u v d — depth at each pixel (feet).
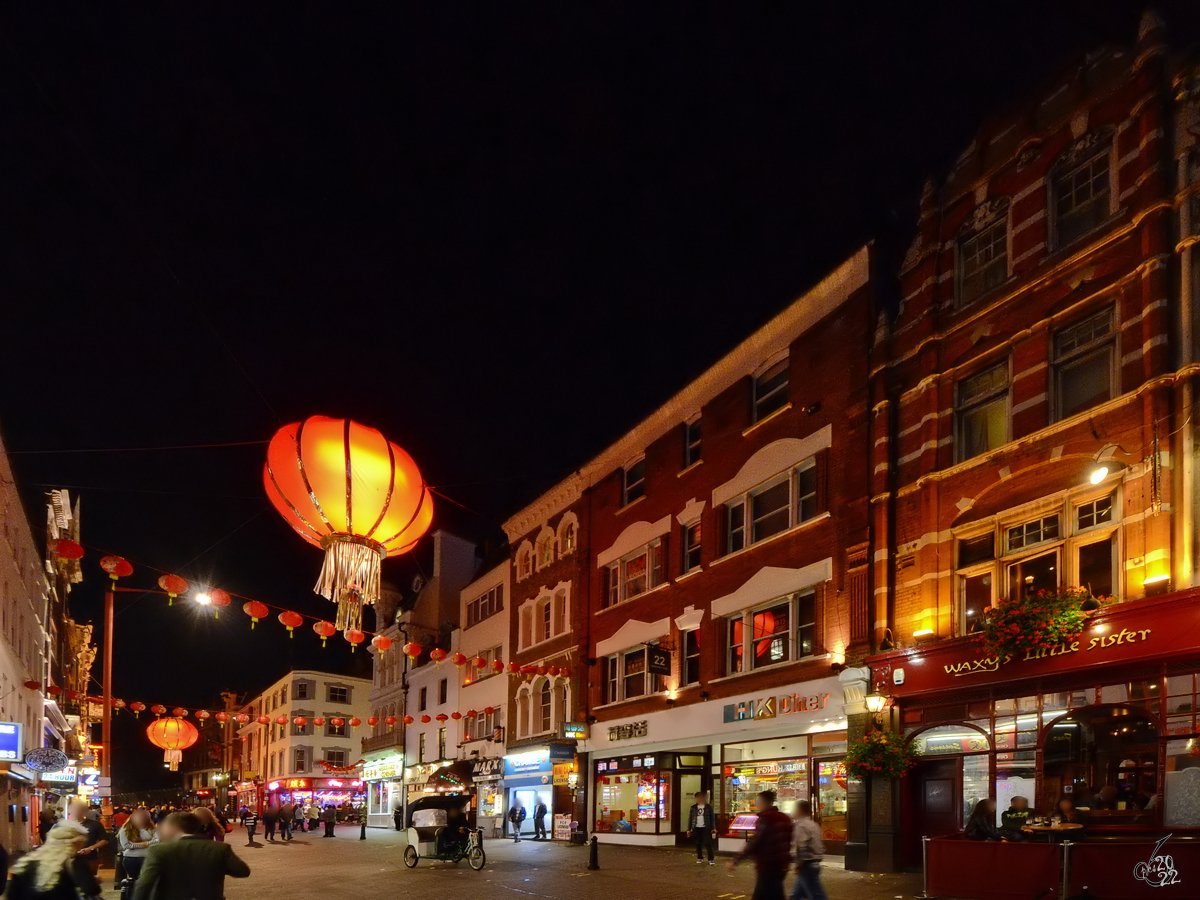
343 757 230.68
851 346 68.44
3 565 87.35
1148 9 50.37
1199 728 42.09
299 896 53.93
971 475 57.06
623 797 92.68
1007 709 51.70
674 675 85.61
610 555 100.42
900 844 56.95
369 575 31.32
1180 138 47.78
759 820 33.06
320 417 31.99
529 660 115.14
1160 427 45.42
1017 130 58.90
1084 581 49.44
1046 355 53.78
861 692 60.70
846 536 65.82
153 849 23.58
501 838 111.34
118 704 89.56
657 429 94.43
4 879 28.86
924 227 64.54
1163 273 46.93
